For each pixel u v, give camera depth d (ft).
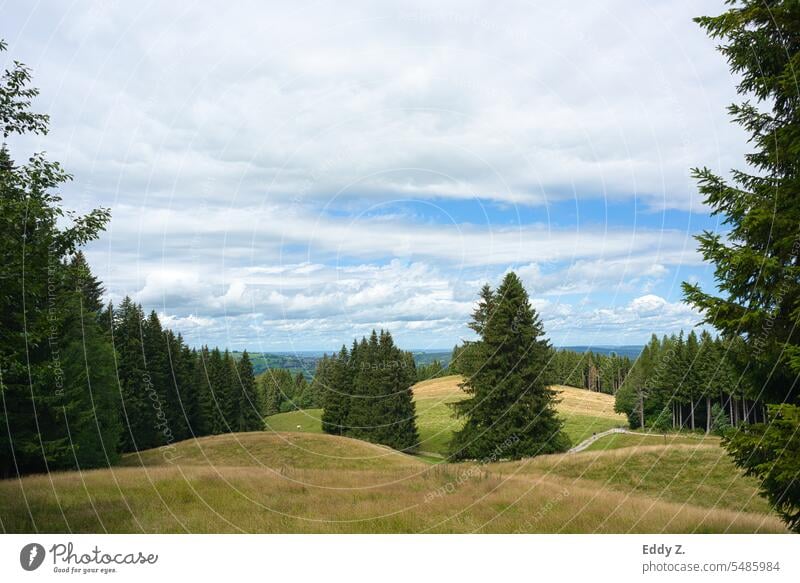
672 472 76.07
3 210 27.27
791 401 28.68
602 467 79.46
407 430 161.48
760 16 28.81
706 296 28.89
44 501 42.04
